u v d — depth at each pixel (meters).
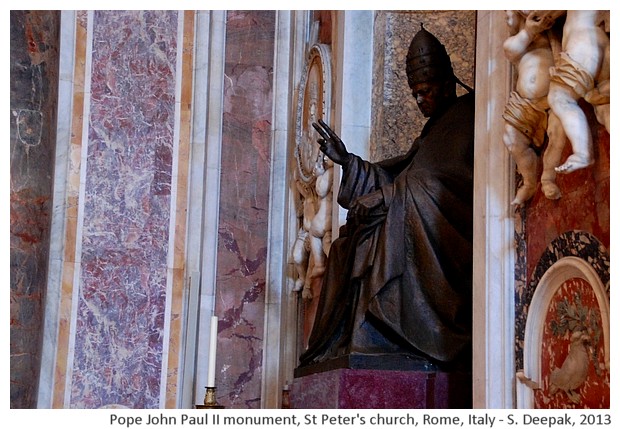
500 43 6.03
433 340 6.34
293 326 10.98
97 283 11.40
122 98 11.82
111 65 11.85
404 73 9.09
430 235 6.50
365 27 9.46
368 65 9.40
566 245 5.22
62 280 11.28
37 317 11.05
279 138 11.79
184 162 11.86
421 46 7.35
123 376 11.31
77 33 11.77
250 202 11.70
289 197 11.41
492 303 5.80
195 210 11.73
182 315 11.56
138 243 11.59
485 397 5.71
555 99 4.97
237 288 11.48
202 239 11.58
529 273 5.60
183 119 11.94
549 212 5.43
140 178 11.72
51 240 11.34
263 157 11.80
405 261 6.53
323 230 9.83
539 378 5.41
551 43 5.35
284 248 11.48
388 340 6.52
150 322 11.48
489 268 5.83
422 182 6.61
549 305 5.38
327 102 10.06
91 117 11.69
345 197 7.42
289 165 11.58
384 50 9.12
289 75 11.88
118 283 11.47
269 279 11.51
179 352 11.49
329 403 6.29
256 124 11.88
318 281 10.06
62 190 11.47
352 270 6.71
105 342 11.32
